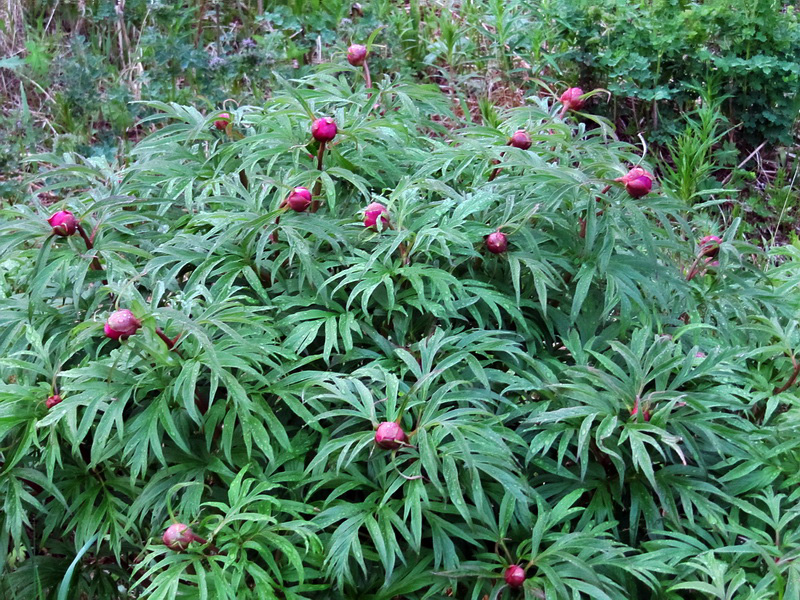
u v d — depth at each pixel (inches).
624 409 99.2
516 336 110.4
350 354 102.3
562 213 113.0
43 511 95.3
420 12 273.3
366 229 108.0
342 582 85.1
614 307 117.6
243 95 214.8
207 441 95.7
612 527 95.7
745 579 85.9
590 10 223.6
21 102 240.1
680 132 218.5
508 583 86.8
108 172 132.3
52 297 113.1
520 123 132.6
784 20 221.8
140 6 242.1
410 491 87.0
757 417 113.8
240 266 107.3
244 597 84.2
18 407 95.9
